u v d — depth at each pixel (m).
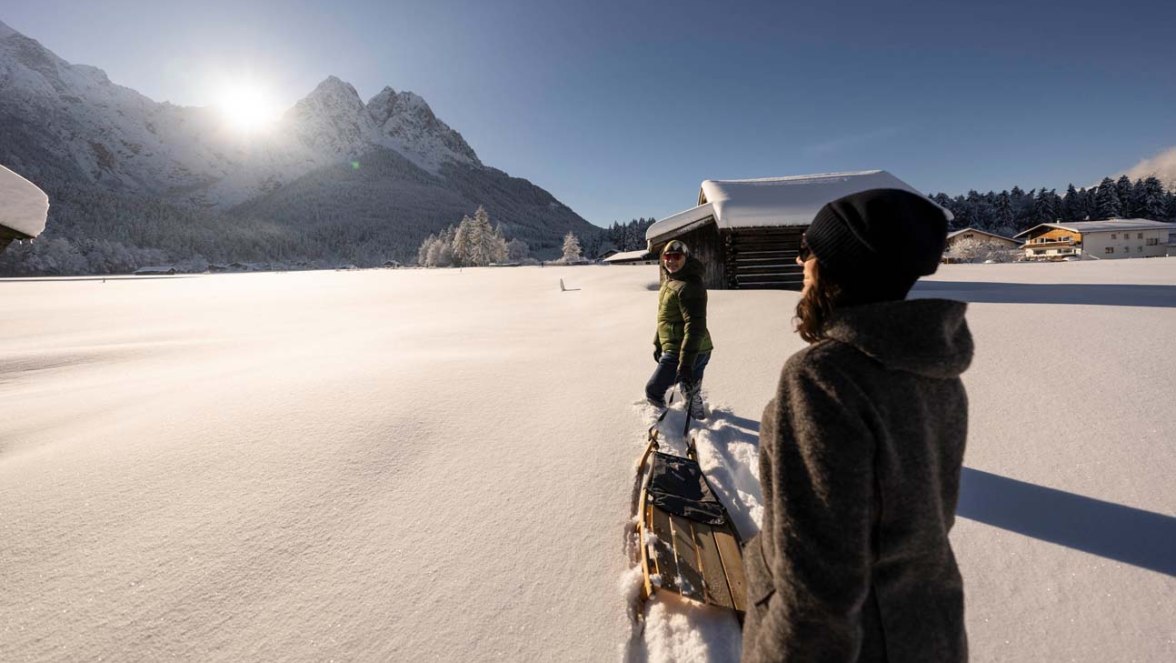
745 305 11.00
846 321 0.96
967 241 63.94
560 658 1.95
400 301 19.27
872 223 0.92
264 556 2.53
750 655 1.11
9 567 2.43
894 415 0.92
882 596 0.97
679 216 15.43
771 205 14.19
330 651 1.98
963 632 0.99
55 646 1.99
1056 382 4.54
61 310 17.34
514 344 8.33
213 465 3.47
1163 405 3.88
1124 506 2.71
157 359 7.91
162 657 1.94
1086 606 2.09
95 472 3.37
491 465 3.51
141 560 2.49
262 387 5.34
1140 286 12.43
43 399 5.41
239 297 23.23
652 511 2.70
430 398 4.89
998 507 2.80
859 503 0.88
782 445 0.98
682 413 4.45
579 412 4.54
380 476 3.35
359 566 2.47
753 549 1.21
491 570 2.44
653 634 2.03
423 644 2.02
